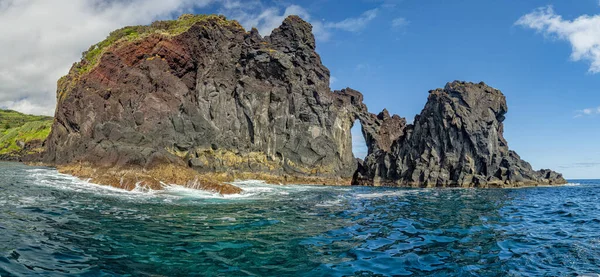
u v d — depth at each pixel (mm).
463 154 50375
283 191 33688
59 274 8797
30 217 14820
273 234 14258
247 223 16312
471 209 23875
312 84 53406
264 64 50688
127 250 11117
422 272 10266
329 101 53688
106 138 34094
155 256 10680
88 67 52906
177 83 42500
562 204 27766
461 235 15188
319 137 51562
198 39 47312
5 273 8516
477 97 52312
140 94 41094
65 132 50188
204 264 10188
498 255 12133
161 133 38625
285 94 50469
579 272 10477
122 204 19781
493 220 19312
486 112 51594
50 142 53344
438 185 50031
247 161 46031
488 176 49469
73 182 27781
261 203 23750
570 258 11875
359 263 10883
